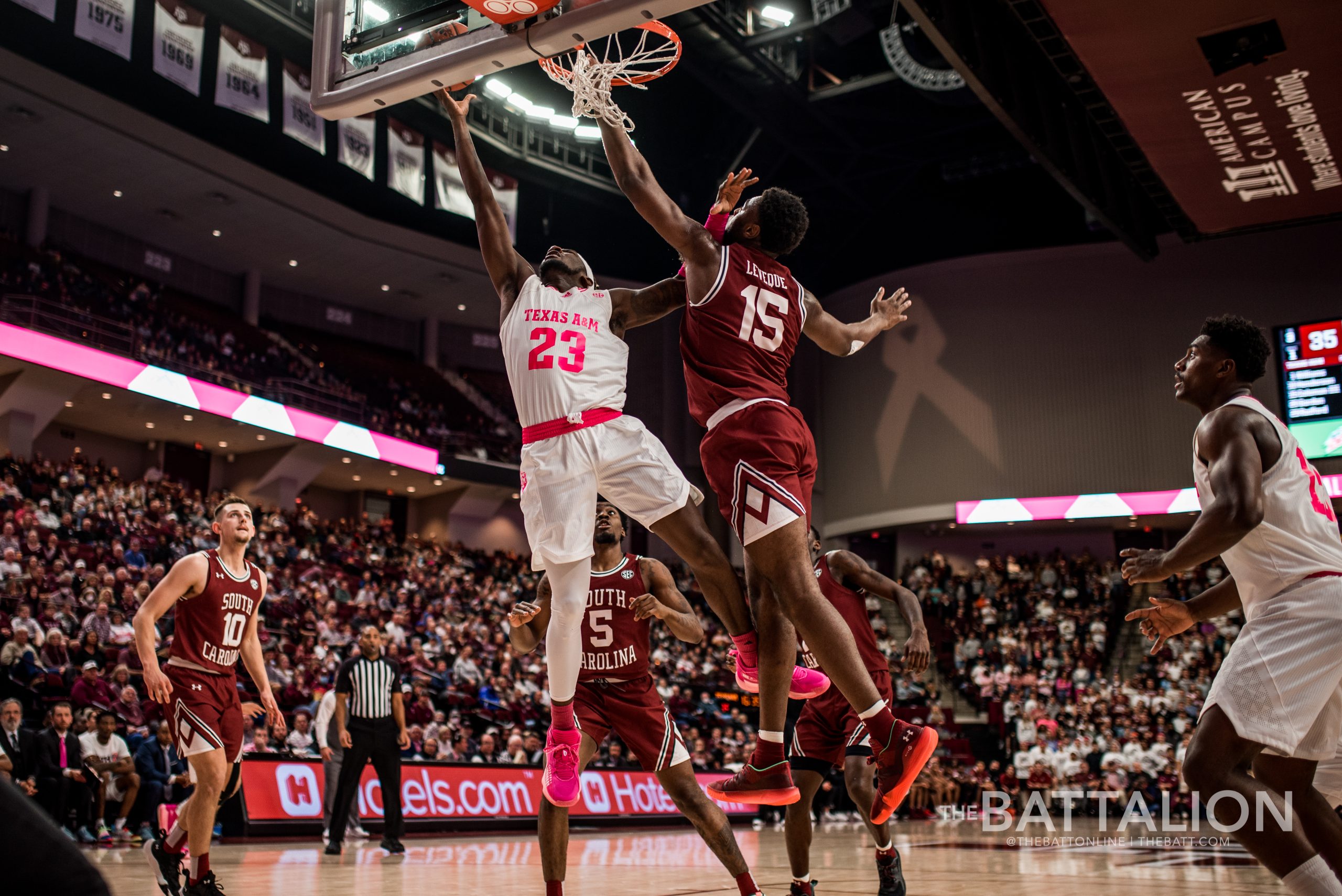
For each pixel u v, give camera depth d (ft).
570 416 10.97
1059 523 85.71
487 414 98.53
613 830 42.24
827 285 101.91
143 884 18.62
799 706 69.15
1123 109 43.21
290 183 78.02
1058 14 37.70
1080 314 85.20
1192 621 10.65
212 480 80.43
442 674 55.57
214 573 15.65
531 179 87.61
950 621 85.35
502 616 71.31
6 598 43.09
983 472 85.46
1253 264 80.38
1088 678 72.74
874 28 70.74
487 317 99.96
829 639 9.95
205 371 73.36
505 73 83.10
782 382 10.96
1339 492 73.41
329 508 89.56
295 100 70.28
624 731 14.46
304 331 92.84
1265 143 44.91
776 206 11.09
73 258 76.48
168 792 34.27
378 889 17.90
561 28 10.97
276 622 55.83
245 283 88.12
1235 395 10.73
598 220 99.35
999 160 86.02
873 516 89.92
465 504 92.27
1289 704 9.29
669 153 92.63
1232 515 9.43
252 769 33.47
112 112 67.56
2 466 59.82
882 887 15.66
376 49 12.48
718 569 11.04
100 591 45.78
